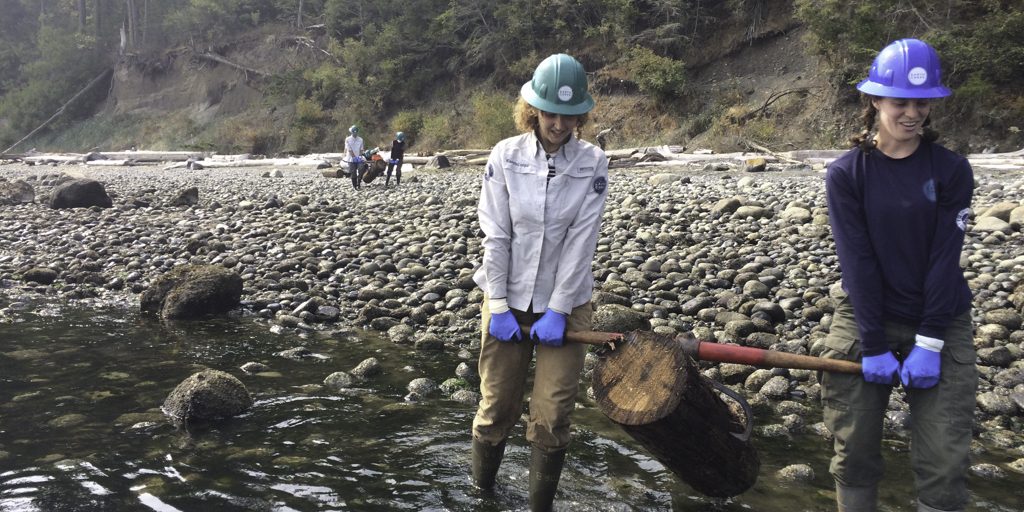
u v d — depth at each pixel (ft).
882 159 7.96
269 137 122.31
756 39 85.97
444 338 18.90
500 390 10.18
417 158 80.23
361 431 12.84
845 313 8.63
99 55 164.25
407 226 33.09
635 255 24.99
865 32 68.64
